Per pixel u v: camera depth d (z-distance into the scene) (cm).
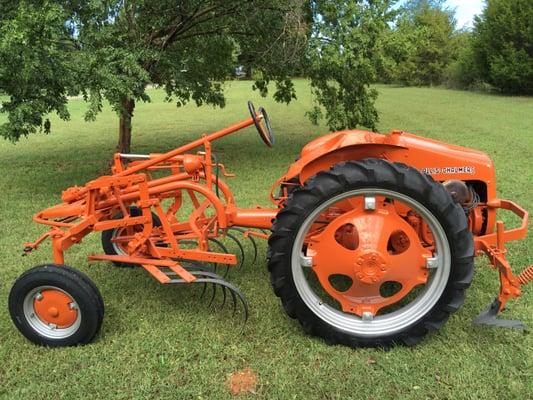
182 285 376
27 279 292
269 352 290
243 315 330
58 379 272
